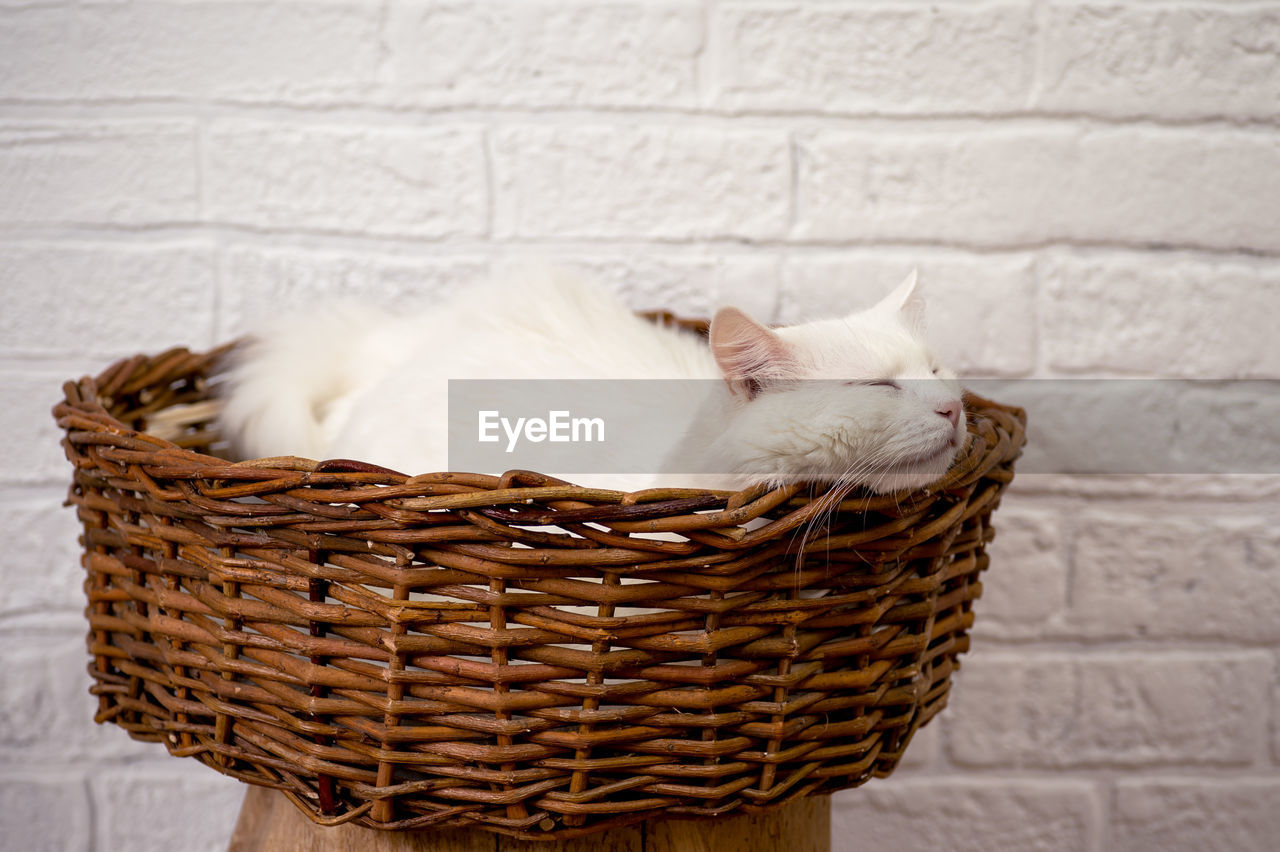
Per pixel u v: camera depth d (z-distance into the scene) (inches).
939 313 58.1
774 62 57.3
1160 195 57.7
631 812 44.7
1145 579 58.4
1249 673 58.7
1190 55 57.2
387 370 53.8
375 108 57.4
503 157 57.6
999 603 58.5
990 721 58.9
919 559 46.0
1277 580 58.4
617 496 41.6
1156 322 58.1
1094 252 58.0
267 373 53.4
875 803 59.2
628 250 58.0
